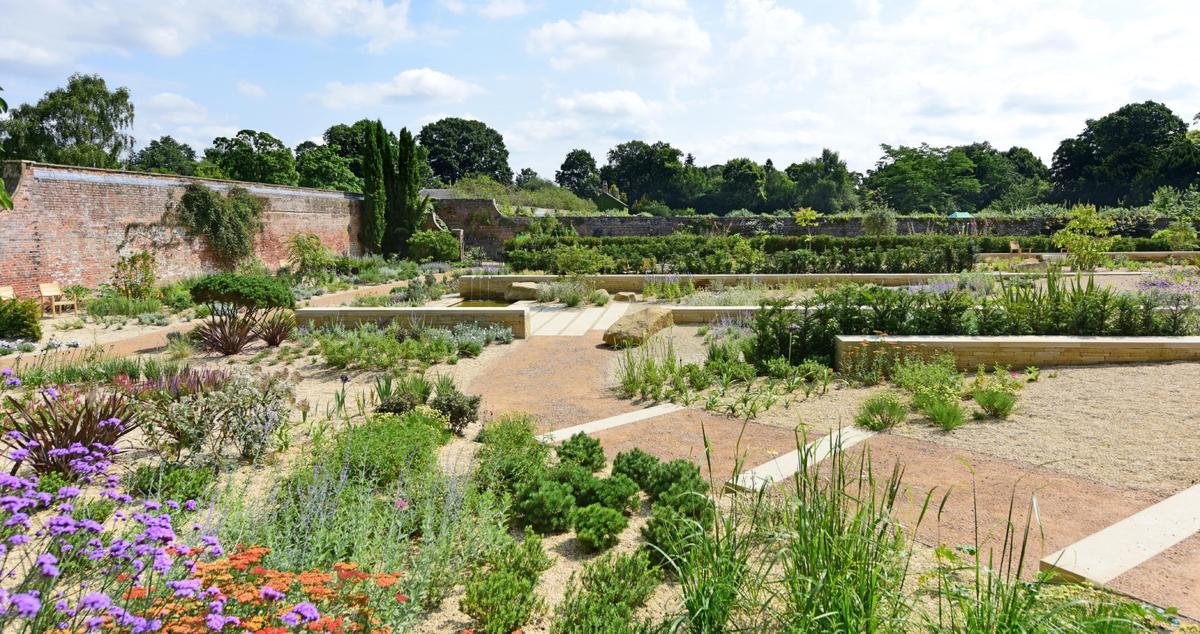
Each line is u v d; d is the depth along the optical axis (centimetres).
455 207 3750
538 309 1834
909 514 490
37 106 3988
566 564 438
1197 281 1802
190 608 282
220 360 1156
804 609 311
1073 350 921
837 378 925
